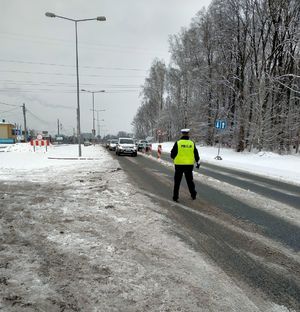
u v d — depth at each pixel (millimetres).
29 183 10266
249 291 3504
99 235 5125
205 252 4621
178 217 6520
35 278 3543
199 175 14188
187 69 42812
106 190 9156
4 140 57281
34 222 5750
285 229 5941
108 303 3105
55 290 3301
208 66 38250
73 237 4980
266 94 28484
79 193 8594
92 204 7289
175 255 4430
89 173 13258
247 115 31438
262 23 28844
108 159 21859
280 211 7410
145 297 3248
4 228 5355
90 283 3484
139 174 13719
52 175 12414
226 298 3320
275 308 3176
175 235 5305
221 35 33062
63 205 7113
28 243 4660
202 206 7676
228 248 4832
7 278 3520
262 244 5074
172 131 63031
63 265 3918
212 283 3646
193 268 4027
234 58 34406
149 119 83500
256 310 3121
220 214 6930
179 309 3053
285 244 5109
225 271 3996
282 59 29438
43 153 27766
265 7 28562
